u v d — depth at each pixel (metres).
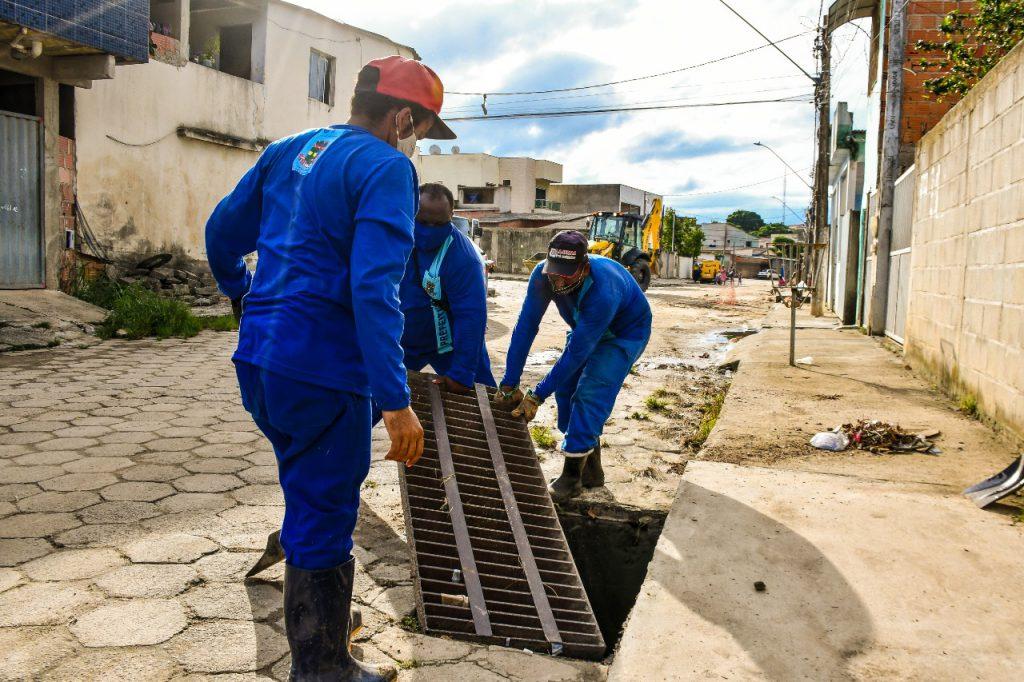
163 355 7.78
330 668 1.76
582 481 3.89
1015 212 4.47
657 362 9.04
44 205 10.77
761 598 2.42
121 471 3.75
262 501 3.37
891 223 10.31
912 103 10.17
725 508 3.23
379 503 3.44
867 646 2.14
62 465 3.82
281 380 1.60
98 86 11.84
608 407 3.73
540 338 10.98
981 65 8.45
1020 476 3.40
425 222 3.31
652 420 5.52
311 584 1.71
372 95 1.81
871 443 4.41
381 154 1.69
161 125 13.13
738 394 6.09
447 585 2.64
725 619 2.29
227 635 2.19
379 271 1.57
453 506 3.00
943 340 6.25
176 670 2.00
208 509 3.24
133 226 12.71
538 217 41.56
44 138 10.69
